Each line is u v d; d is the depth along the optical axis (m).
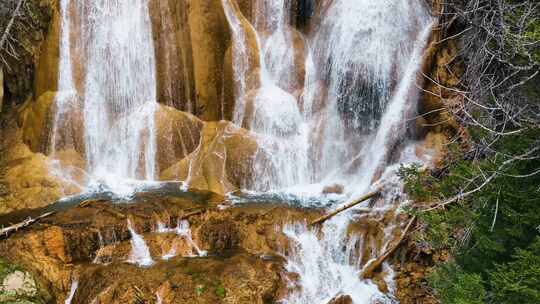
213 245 8.56
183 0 10.71
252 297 7.58
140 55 10.75
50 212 8.85
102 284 7.54
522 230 6.64
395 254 8.49
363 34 10.56
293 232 8.79
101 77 10.75
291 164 10.45
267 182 10.23
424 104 10.19
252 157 10.26
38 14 10.65
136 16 10.71
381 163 10.03
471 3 9.02
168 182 10.34
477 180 7.20
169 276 7.66
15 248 7.95
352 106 10.68
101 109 10.71
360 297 8.10
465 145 8.98
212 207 9.11
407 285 8.23
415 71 10.25
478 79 8.30
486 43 7.91
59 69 10.62
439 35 10.13
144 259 8.23
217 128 10.77
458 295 6.34
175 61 10.77
